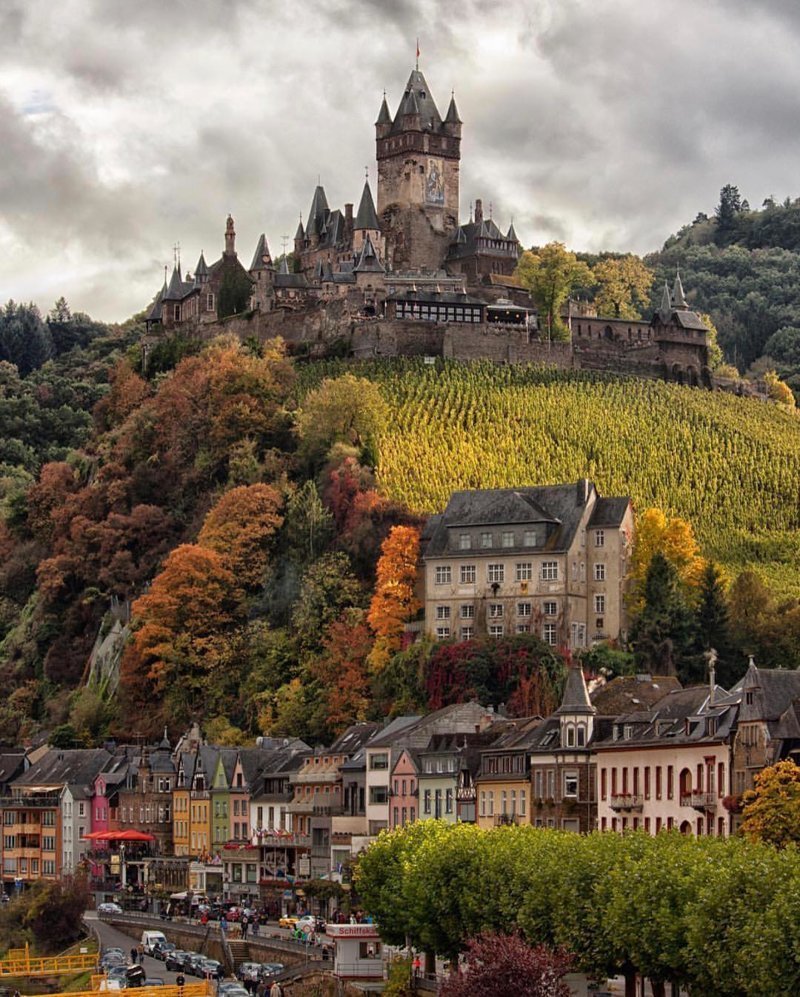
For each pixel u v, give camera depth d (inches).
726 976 5447.8
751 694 7401.6
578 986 6589.6
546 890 6309.1
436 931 6884.8
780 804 6756.9
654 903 5831.7
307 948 7682.1
